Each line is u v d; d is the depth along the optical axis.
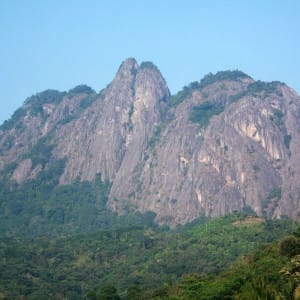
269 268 151.25
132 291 182.12
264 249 178.00
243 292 142.88
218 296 145.88
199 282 167.38
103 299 181.00
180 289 169.25
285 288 132.88
